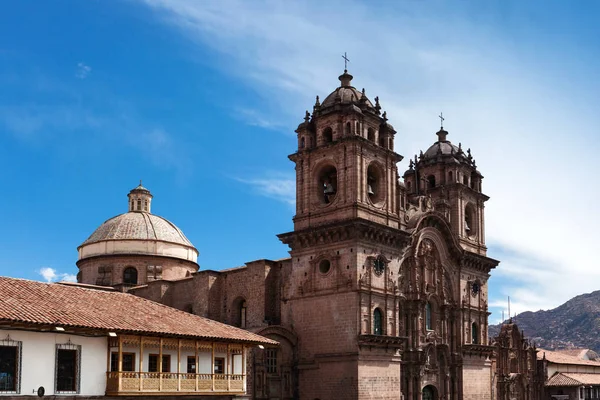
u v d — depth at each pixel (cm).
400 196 7100
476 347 7731
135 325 4509
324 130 6869
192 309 7662
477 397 7712
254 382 6047
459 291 7688
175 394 4681
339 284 6369
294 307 6662
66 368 4228
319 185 6850
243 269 7275
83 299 4738
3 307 3966
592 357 13012
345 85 7112
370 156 6756
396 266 6788
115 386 4362
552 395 10019
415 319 7019
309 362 6425
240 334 5312
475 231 8256
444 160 8200
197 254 9525
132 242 8850
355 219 6288
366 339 6188
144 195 9644
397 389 6500
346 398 6128
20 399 3950
